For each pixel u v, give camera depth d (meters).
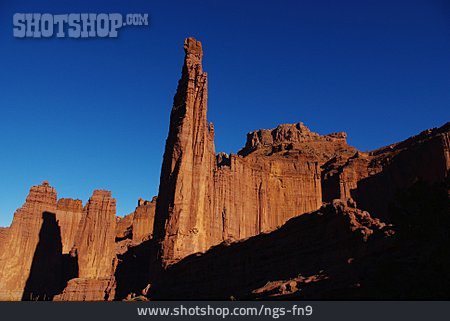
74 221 139.62
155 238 66.62
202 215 65.75
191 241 62.66
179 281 57.62
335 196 95.56
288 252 41.38
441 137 72.62
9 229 122.50
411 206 25.02
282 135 141.50
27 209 124.75
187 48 76.44
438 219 23.59
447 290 21.86
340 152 120.31
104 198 127.31
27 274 116.88
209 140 82.50
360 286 26.30
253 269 45.00
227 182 85.81
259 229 89.88
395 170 82.19
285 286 32.66
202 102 71.81
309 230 39.88
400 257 27.77
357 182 93.75
